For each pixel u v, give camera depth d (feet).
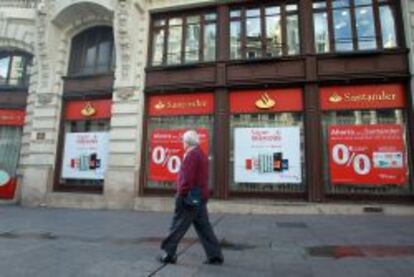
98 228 27.99
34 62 51.19
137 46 44.98
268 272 15.78
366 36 38.88
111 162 43.09
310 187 36.88
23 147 49.78
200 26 44.45
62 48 49.32
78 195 43.96
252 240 23.09
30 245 21.40
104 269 15.97
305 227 28.12
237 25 43.11
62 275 15.11
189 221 17.11
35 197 45.78
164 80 43.70
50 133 47.06
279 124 39.40
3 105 51.88
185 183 16.78
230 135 40.60
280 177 38.37
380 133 36.58
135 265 16.65
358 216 33.81
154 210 40.42
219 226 28.81
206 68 42.32
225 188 39.06
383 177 35.81
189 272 15.55
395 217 32.86
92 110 46.73
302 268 16.47
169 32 45.68
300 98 39.22
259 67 40.55
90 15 48.24
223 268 16.31
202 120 41.93
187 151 17.39
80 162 46.01
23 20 52.85
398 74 36.63
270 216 34.86
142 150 43.14
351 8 39.70
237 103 40.88
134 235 25.00
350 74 37.76
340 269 16.30
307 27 39.96
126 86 44.09
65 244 21.77
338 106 37.91
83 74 48.26
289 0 41.68
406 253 19.44
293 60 39.73
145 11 46.11
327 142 37.91
